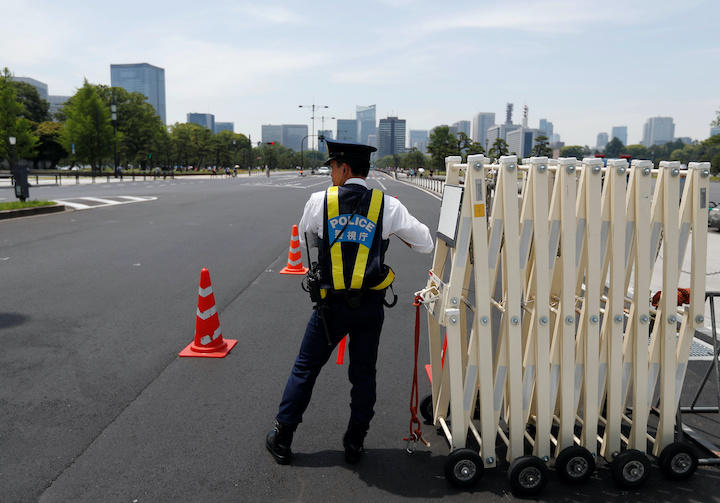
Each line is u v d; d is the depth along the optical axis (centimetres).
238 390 409
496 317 586
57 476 290
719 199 2850
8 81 5469
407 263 966
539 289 272
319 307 282
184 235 1255
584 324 281
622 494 280
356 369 298
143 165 9006
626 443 321
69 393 400
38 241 1116
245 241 1182
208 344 485
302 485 285
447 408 345
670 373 286
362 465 306
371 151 288
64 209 1781
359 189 282
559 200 268
